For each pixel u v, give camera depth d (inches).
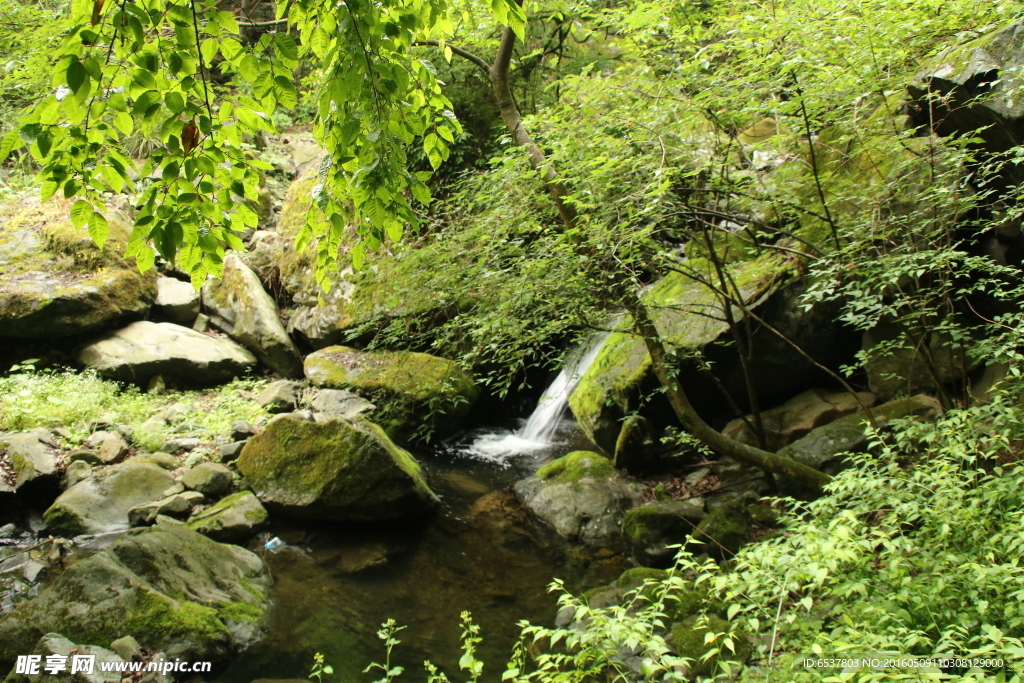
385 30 81.3
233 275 337.4
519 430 316.2
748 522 187.6
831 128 216.7
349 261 333.7
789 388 235.1
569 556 196.7
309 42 85.7
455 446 288.8
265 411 274.8
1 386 247.4
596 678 130.0
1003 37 155.0
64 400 242.4
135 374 276.1
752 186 184.1
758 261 236.8
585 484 224.8
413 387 285.4
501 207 187.0
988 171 143.5
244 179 82.0
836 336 223.5
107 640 136.1
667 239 258.5
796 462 186.7
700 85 170.1
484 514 224.5
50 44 204.1
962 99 164.2
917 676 67.5
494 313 181.9
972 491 110.0
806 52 149.1
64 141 72.7
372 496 205.8
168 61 71.5
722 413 241.4
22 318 264.5
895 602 102.4
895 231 151.7
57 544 182.7
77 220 74.9
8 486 195.6
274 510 207.0
